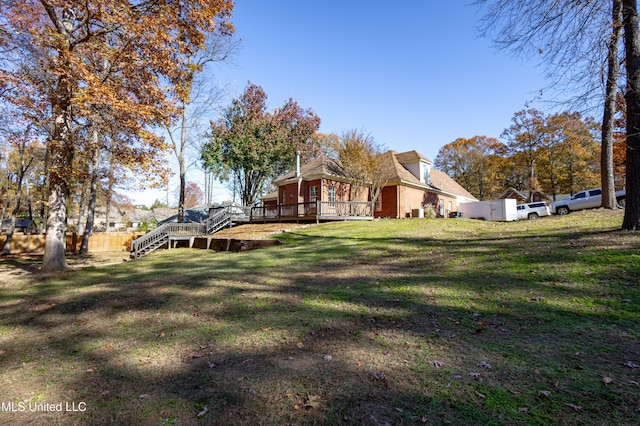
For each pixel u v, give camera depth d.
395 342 3.79
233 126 30.20
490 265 6.91
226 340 4.16
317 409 2.53
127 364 3.59
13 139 12.48
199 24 11.05
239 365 3.41
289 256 10.13
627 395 2.47
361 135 23.02
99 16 9.16
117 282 8.52
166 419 2.50
